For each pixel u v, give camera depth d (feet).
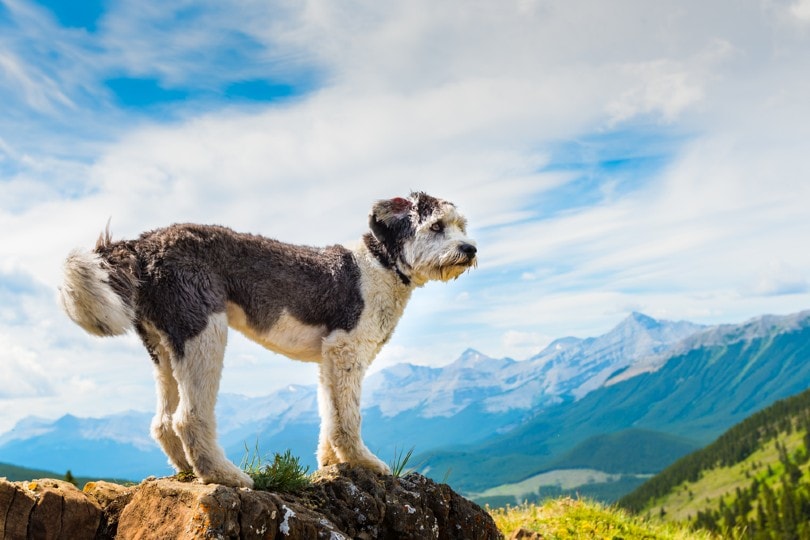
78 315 5.57
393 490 6.72
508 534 9.59
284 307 6.55
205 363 5.92
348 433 6.77
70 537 5.60
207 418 5.92
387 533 6.53
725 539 11.84
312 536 5.74
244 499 5.50
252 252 6.46
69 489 5.80
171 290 5.93
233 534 5.34
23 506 5.40
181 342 5.90
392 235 7.18
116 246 6.01
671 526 11.41
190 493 5.49
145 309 5.94
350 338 6.80
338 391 6.77
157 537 5.46
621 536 10.09
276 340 6.68
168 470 6.84
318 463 7.18
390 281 7.11
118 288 5.72
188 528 5.31
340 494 6.45
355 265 7.03
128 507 5.79
